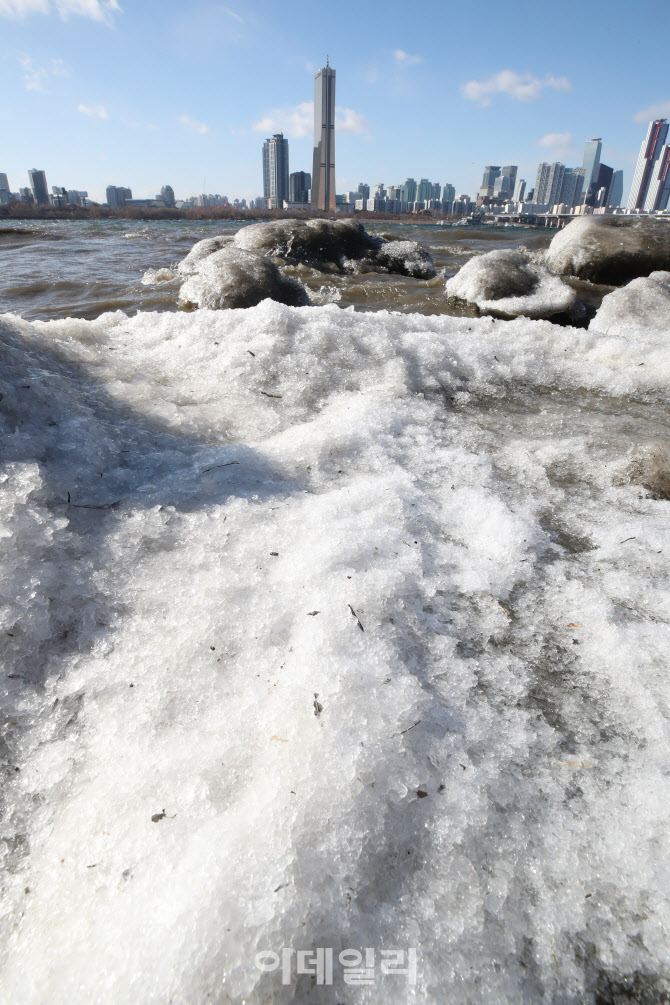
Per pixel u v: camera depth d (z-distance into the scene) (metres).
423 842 0.91
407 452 2.19
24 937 0.80
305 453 2.03
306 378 2.69
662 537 1.73
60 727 1.08
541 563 1.62
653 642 1.32
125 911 0.80
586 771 1.05
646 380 3.02
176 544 1.49
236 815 0.90
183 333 2.99
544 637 1.36
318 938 0.78
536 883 0.88
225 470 1.86
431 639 1.30
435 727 1.08
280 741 1.00
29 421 1.79
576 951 0.82
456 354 3.08
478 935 0.82
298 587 1.34
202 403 2.47
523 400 2.86
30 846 0.92
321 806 0.90
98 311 5.40
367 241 9.22
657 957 0.82
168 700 1.11
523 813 0.97
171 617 1.27
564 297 5.39
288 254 8.42
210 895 0.78
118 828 0.91
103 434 1.90
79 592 1.32
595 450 2.31
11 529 1.34
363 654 1.16
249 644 1.21
